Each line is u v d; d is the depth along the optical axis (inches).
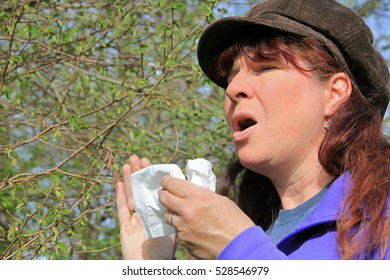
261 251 96.3
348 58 114.5
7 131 332.8
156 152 239.1
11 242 172.2
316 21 113.5
